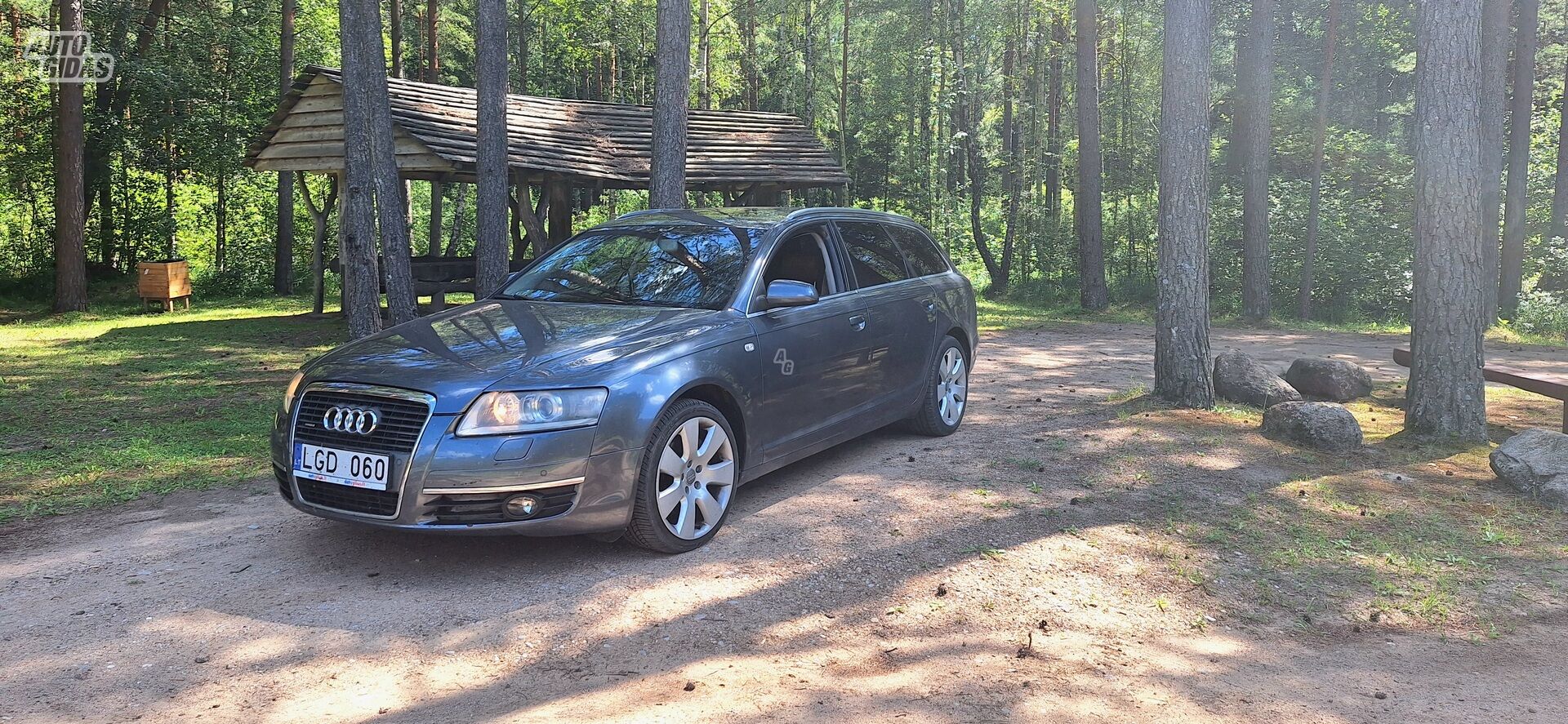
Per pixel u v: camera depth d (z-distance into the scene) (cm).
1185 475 599
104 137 2095
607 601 392
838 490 559
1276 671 346
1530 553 473
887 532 484
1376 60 2483
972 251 3312
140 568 434
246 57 2330
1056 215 2980
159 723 294
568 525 404
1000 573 432
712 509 464
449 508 390
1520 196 1750
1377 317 1927
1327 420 667
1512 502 551
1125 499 548
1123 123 3344
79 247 1802
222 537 479
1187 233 802
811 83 3127
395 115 1382
